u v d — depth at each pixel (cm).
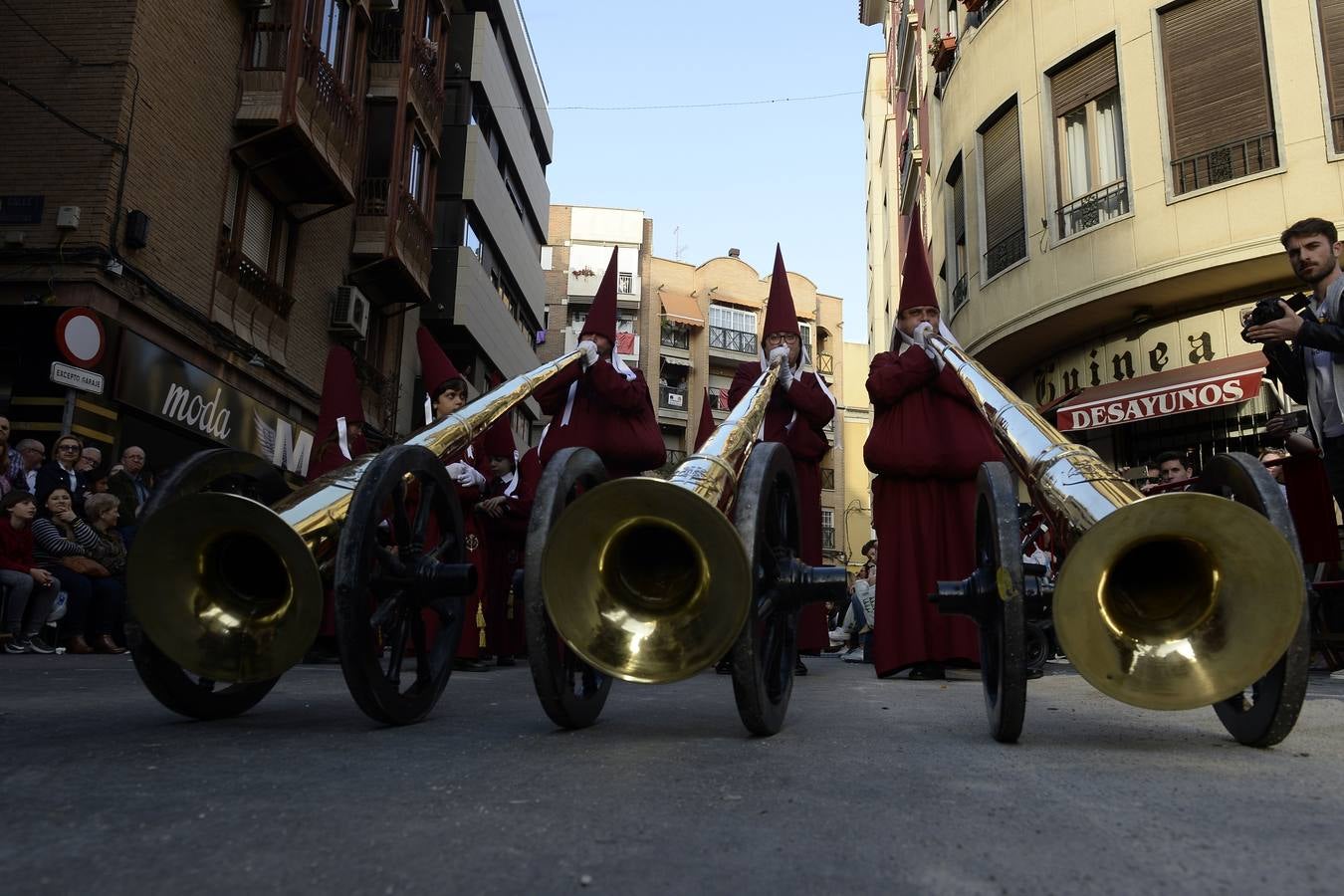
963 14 1889
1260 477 311
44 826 205
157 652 349
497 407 488
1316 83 1263
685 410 5403
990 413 416
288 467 1722
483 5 2747
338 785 248
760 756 299
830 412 693
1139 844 193
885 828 206
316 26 1606
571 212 5459
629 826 207
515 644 783
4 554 831
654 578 315
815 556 688
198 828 204
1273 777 265
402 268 2053
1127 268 1398
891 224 3616
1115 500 304
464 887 166
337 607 328
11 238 1195
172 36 1335
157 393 1317
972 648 630
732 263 5688
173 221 1352
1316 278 447
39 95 1235
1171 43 1405
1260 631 284
